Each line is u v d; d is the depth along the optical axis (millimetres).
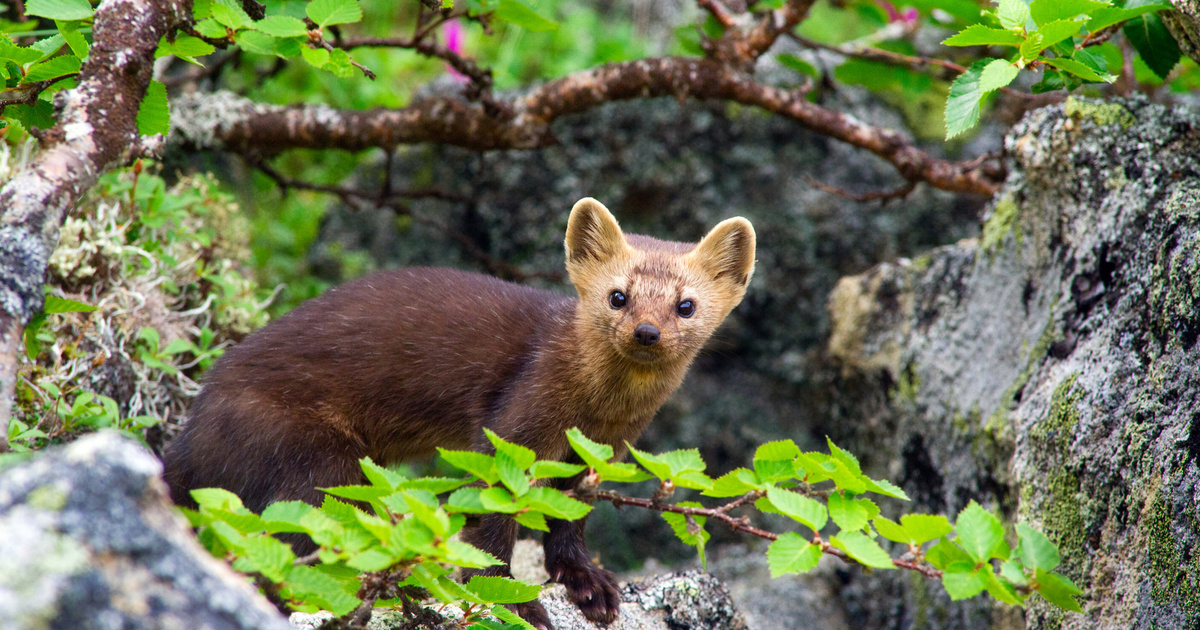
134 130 5730
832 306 12195
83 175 5309
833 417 12430
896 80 12398
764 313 14070
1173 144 8047
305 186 12453
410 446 8906
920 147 14242
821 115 11492
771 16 11328
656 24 18047
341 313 8570
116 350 8852
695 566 12344
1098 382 7582
